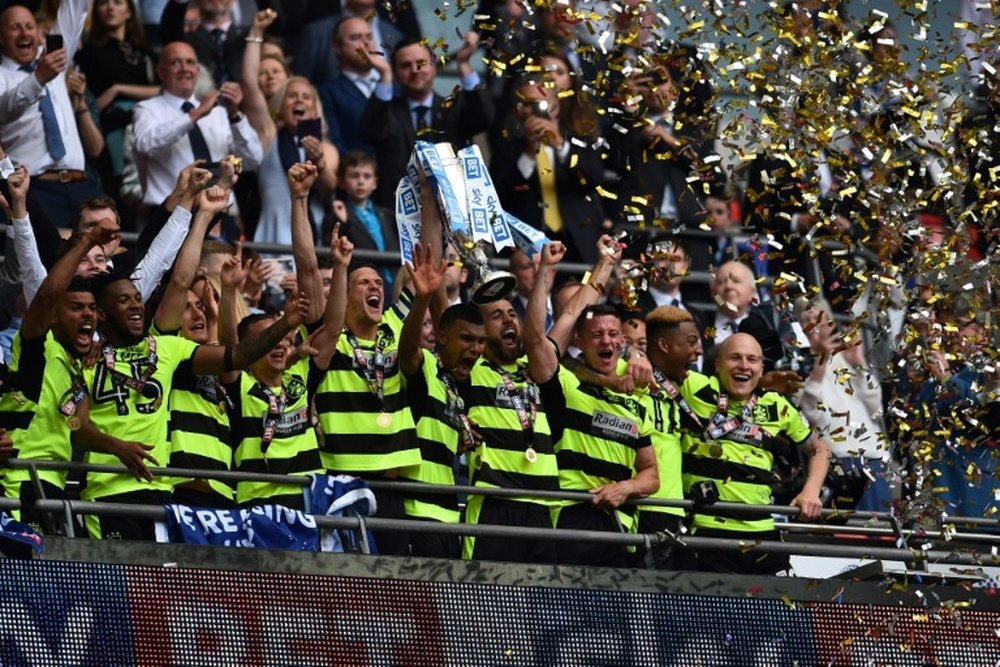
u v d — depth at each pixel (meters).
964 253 19.14
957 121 19.05
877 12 18.67
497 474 18.64
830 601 18.92
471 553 18.62
